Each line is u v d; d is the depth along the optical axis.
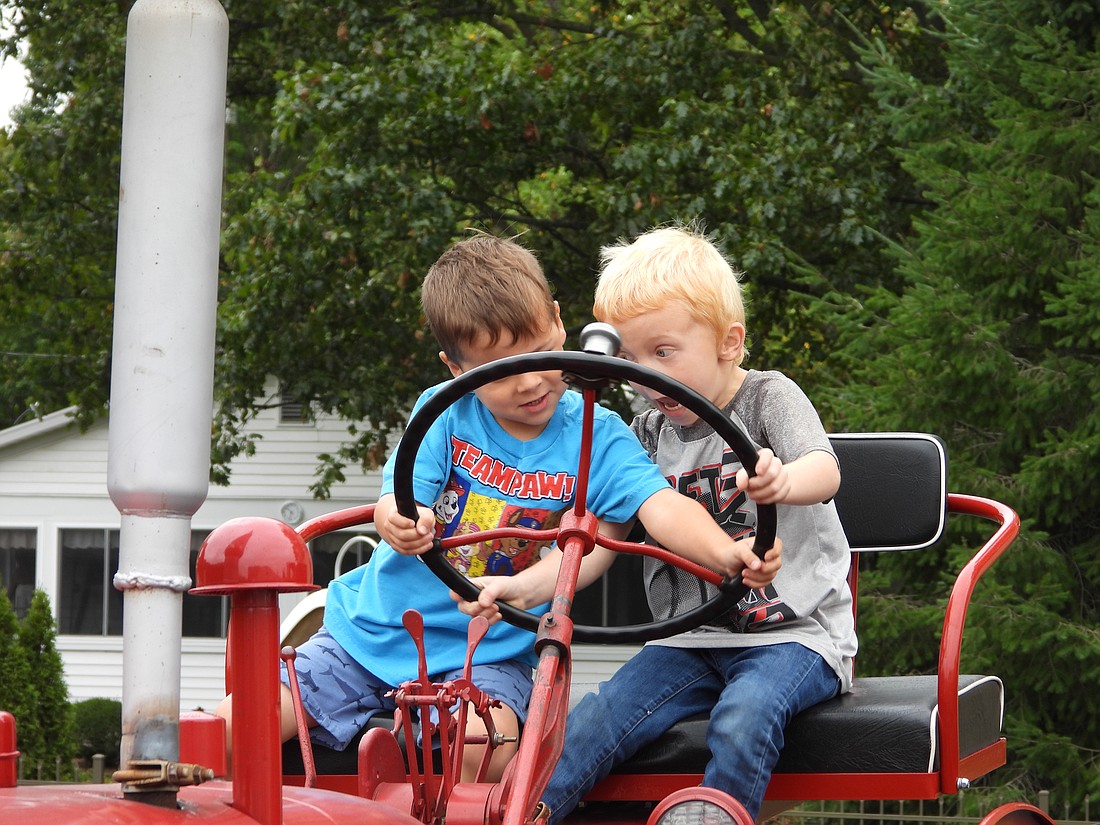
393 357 19.19
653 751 3.81
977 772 4.21
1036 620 12.07
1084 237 12.59
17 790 2.13
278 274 17.91
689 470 4.27
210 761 2.27
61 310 24.23
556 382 3.98
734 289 4.17
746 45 21.61
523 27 21.77
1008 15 13.88
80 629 28.47
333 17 19.48
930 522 4.91
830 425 14.18
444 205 17.47
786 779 3.71
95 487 28.75
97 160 22.86
